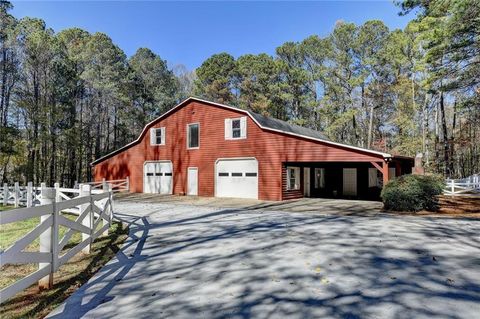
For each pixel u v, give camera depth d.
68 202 4.83
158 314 3.28
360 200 16.95
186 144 20.16
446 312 3.25
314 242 6.52
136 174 22.48
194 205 14.77
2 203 16.23
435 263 4.96
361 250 5.82
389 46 27.47
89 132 31.72
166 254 5.77
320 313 3.25
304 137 15.52
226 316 3.21
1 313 3.30
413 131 29.12
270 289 3.95
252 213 11.57
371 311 3.29
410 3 14.98
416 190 11.18
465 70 14.52
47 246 4.11
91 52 32.59
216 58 39.19
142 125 38.53
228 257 5.47
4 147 23.09
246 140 17.62
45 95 25.89
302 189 18.59
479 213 10.74
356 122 33.94
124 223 9.52
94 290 4.00
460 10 11.56
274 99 35.84
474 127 27.36
